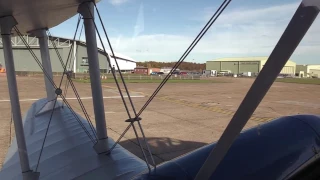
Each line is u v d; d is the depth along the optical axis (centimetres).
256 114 1597
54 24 571
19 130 384
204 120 1395
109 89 3059
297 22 142
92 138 404
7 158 471
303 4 143
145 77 5344
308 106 1961
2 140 1002
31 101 2067
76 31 400
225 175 189
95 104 357
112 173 277
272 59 145
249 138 217
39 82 4128
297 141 219
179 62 263
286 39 143
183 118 1447
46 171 334
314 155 217
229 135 157
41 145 429
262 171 195
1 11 378
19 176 385
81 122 506
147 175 202
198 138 1045
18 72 6131
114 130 1158
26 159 371
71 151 372
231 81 5075
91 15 356
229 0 214
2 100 2066
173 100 2239
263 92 146
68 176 300
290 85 4391
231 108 1828
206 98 2420
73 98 2231
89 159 328
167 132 1133
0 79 4525
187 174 194
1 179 397
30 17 461
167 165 206
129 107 1805
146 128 1200
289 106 1953
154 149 898
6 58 395
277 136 221
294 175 203
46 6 384
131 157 315
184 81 5022
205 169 168
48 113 627
